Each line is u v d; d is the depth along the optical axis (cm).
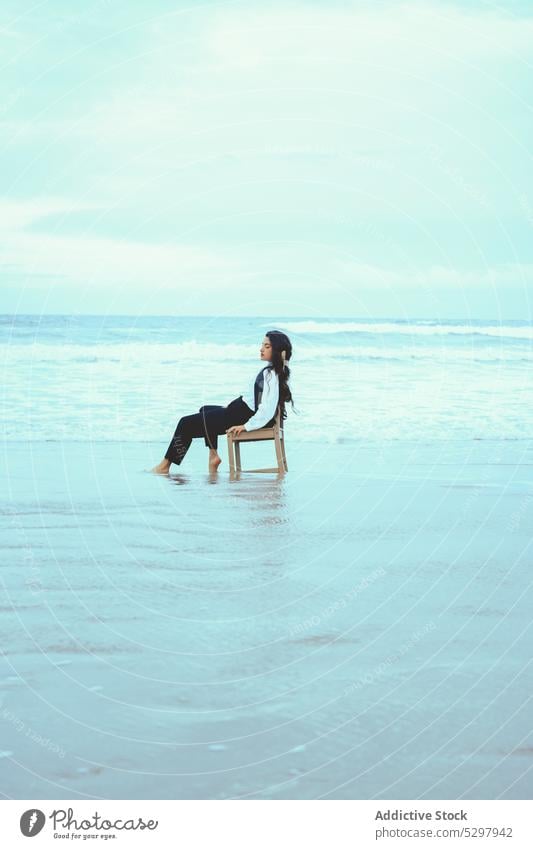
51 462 822
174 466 836
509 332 2789
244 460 884
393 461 855
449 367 2117
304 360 2192
